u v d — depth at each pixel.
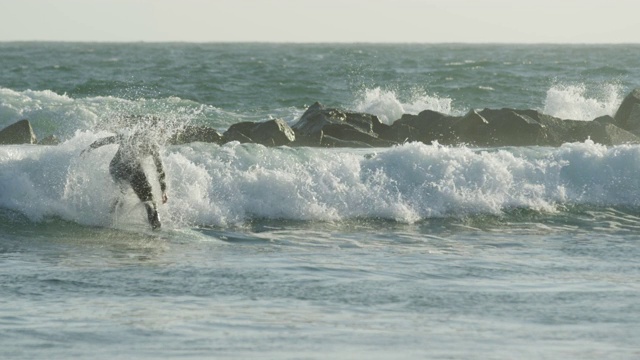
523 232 45.00
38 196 45.09
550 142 74.56
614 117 86.44
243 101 121.38
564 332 27.44
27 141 71.38
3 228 42.94
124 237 41.81
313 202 47.03
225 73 184.75
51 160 46.50
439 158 50.34
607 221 47.94
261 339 26.31
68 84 146.12
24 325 27.39
